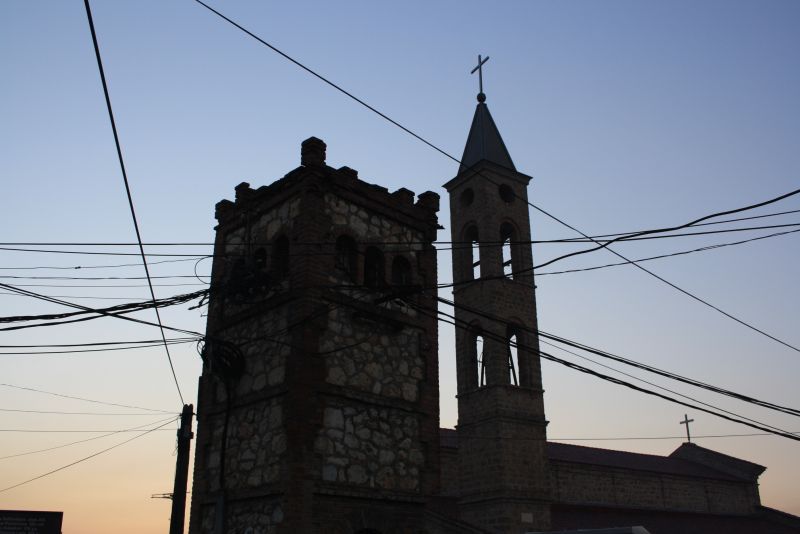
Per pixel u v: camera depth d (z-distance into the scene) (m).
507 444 38.03
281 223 22.12
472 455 39.34
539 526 37.22
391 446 20.64
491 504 37.12
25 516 31.95
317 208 21.14
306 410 18.91
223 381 21.27
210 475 21.16
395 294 20.62
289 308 20.39
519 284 42.94
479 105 49.12
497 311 40.97
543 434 39.81
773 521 56.88
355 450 19.72
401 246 23.30
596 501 46.00
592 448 52.56
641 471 50.16
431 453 21.45
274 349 20.55
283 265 21.78
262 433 19.89
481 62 50.31
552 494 43.53
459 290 43.59
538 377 41.22
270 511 18.77
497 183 45.28
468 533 20.55
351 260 21.78
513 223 44.84
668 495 51.56
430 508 20.92
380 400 20.72
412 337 22.53
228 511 20.14
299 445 18.45
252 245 22.45
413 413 21.61
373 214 22.89
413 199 24.28
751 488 58.59
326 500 18.62
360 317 21.16
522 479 37.69
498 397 38.78
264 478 19.22
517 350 41.84
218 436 21.44
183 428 20.77
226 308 23.27
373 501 19.72
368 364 20.92
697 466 59.72
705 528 49.69
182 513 20.02
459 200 46.34
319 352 19.77
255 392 20.56
